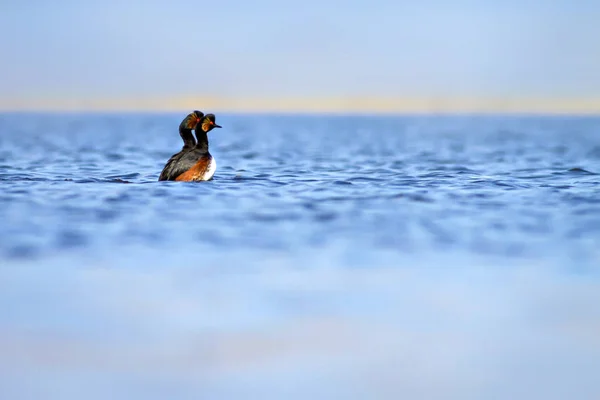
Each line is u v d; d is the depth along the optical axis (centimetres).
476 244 1861
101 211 2230
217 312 1400
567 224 2070
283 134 8750
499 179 3067
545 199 2472
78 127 11231
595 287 1541
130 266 1673
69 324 1348
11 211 2223
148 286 1541
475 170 3531
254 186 2752
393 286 1555
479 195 2555
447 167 3719
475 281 1578
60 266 1673
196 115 2759
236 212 2223
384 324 1363
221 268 1658
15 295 1488
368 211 2248
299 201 2414
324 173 3316
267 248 1822
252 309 1419
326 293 1502
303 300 1464
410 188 2745
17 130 9625
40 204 2334
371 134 8800
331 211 2245
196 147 2766
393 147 5756
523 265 1695
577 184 2873
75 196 2480
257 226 2044
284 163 3934
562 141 6862
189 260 1720
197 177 2750
